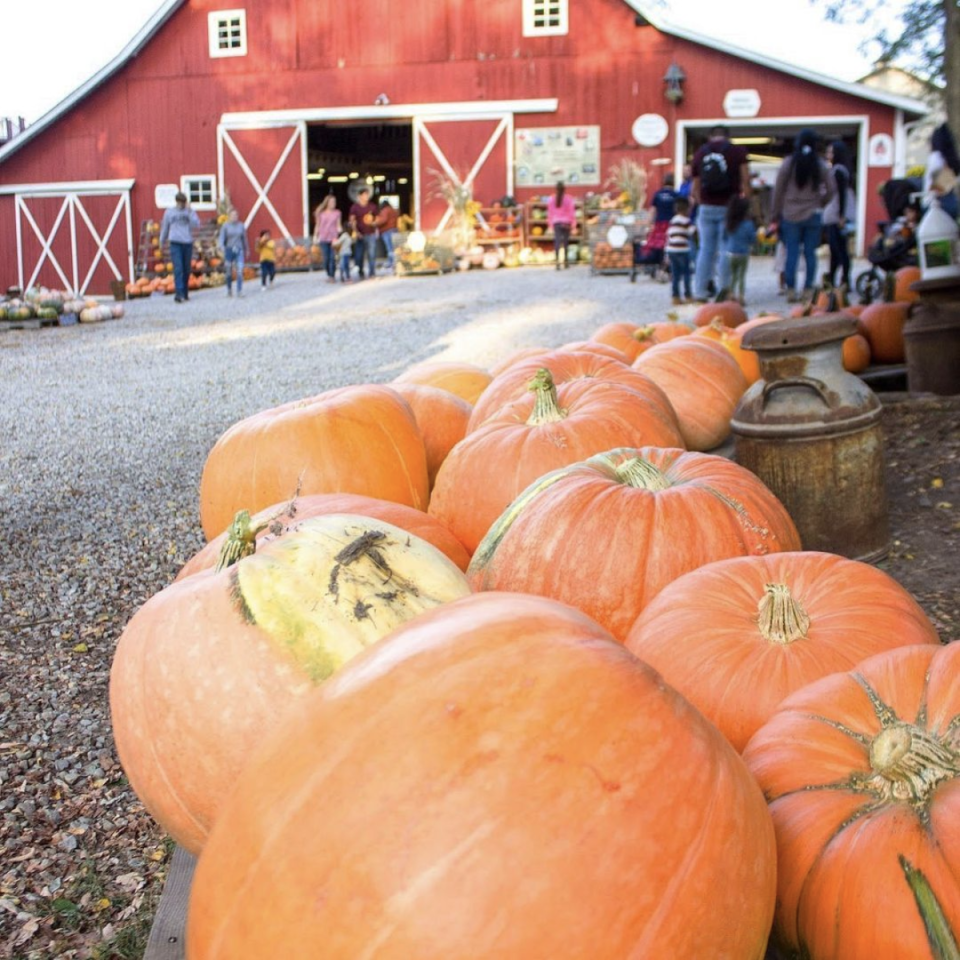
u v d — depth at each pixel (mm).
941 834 1444
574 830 1264
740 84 25734
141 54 27969
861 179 25688
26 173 29062
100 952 2621
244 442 3789
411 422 3986
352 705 1392
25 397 10680
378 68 27000
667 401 4109
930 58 6402
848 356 7641
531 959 1209
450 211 26422
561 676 1386
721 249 14117
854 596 2170
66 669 4227
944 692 1657
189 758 1914
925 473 5027
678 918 1268
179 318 17906
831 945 1462
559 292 18031
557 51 26250
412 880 1231
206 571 2168
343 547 2004
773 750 1685
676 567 2553
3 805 3303
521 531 2705
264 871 1300
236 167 27969
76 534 5988
